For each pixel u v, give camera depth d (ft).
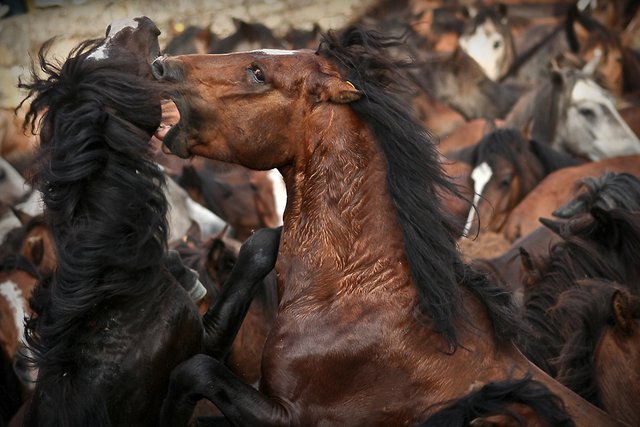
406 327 19.49
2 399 31.12
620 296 21.34
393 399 19.22
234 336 21.68
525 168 55.01
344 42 21.02
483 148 55.21
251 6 92.07
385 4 94.22
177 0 89.71
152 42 20.79
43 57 20.90
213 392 19.11
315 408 19.34
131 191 19.53
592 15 96.73
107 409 19.65
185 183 57.31
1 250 35.73
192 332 20.63
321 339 19.51
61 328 19.53
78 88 19.67
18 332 31.50
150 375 19.94
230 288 21.59
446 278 19.72
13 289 31.96
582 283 24.49
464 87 76.64
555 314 24.36
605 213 26.45
